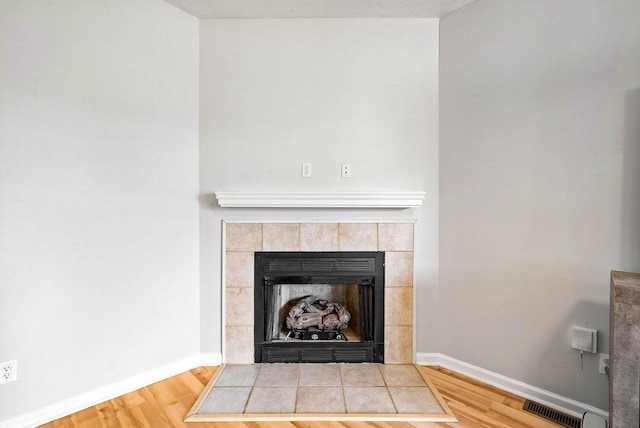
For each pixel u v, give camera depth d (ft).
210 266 7.88
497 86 6.88
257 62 7.82
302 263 7.90
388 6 7.39
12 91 5.48
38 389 5.79
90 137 6.31
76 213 6.18
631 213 5.42
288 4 7.34
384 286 7.91
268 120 7.83
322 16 7.78
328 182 7.86
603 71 5.64
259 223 7.84
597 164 5.73
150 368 7.14
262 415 5.97
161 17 7.21
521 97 6.56
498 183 6.90
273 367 7.73
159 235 7.25
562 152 6.08
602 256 5.71
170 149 7.38
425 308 7.92
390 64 7.82
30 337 5.71
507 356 6.84
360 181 7.85
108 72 6.51
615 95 5.53
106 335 6.56
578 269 5.96
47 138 5.83
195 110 7.76
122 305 6.76
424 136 7.80
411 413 6.03
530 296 6.51
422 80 7.79
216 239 7.88
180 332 7.59
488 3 6.98
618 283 4.55
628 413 4.46
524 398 6.56
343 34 7.82
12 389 5.55
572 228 6.01
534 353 6.48
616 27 5.50
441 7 7.40
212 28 7.80
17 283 5.57
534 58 6.38
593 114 5.75
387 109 7.83
